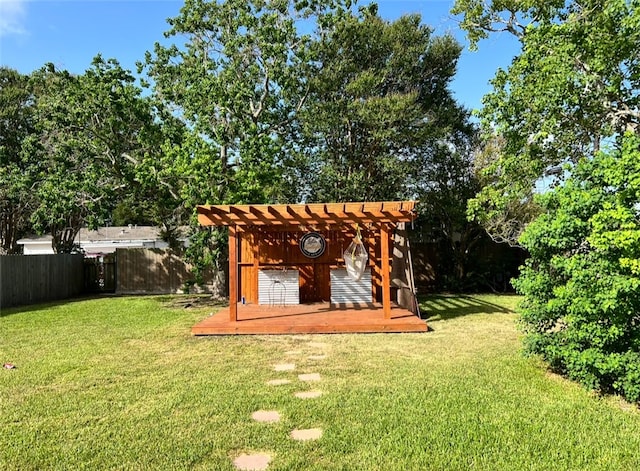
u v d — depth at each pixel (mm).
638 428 3715
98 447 3383
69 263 15344
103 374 5375
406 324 7855
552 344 4992
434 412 4020
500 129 10609
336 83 15016
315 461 3127
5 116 17250
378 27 15297
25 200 15430
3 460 3186
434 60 15828
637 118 9227
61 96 11531
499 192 11297
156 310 11312
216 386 4840
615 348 4504
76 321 9633
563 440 3465
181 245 16641
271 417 3928
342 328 7840
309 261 11180
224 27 12898
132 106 11344
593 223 4359
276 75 12664
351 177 14914
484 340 7164
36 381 5105
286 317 8719
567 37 8992
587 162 4879
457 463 3090
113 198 12602
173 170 10844
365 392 4562
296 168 15609
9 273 12367
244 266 11219
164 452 3287
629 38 8219
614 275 4230
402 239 10242
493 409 4105
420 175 15805
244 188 10953
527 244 5145
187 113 11734
